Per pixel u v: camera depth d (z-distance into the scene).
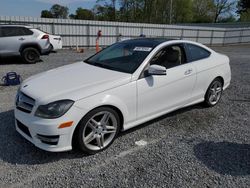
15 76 6.43
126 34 20.34
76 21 17.12
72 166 2.88
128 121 3.42
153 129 3.92
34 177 2.66
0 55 9.58
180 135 3.74
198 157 3.13
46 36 10.46
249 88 6.70
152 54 3.69
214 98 4.99
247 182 2.67
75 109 2.85
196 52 4.49
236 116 4.60
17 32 9.77
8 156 3.02
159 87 3.66
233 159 3.11
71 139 2.91
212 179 2.70
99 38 18.70
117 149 3.29
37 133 2.84
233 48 24.23
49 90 3.00
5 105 4.75
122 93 3.23
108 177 2.69
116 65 3.73
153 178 2.69
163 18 50.59
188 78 4.13
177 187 2.55
